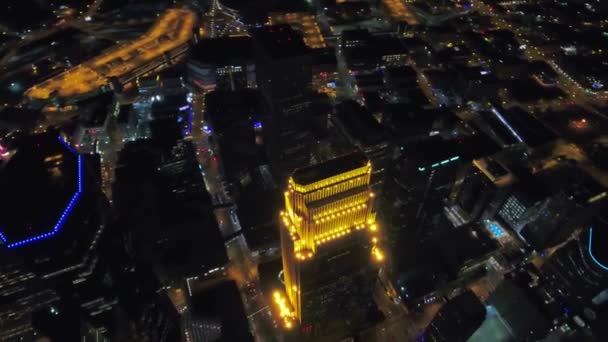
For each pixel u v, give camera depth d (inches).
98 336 5152.6
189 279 7342.5
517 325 6338.6
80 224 4837.6
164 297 6688.0
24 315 5753.0
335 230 4596.5
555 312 5949.8
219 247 7426.2
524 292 6092.5
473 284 7455.7
